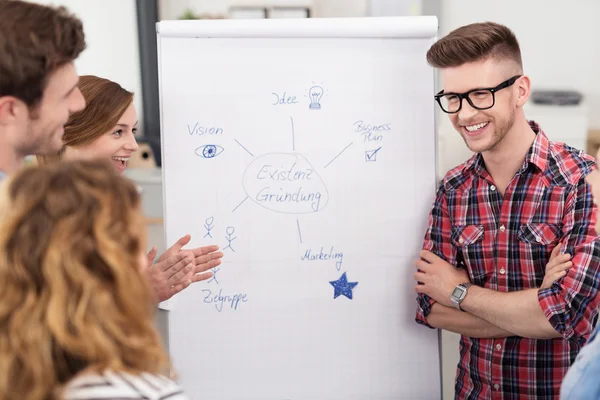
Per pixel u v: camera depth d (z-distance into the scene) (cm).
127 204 87
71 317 78
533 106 354
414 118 177
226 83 172
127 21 394
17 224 82
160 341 89
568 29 366
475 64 153
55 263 79
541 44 369
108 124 168
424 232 179
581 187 153
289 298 177
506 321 155
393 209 178
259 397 178
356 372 179
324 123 175
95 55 397
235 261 175
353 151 176
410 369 180
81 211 82
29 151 128
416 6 363
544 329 150
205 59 171
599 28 364
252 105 173
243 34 170
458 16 368
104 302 79
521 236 159
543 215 157
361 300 178
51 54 121
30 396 77
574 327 148
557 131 354
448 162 368
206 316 175
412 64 175
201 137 172
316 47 173
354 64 174
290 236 176
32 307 79
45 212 82
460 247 167
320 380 179
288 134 174
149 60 395
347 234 177
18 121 121
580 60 369
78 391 80
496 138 156
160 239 354
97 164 90
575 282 148
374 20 173
